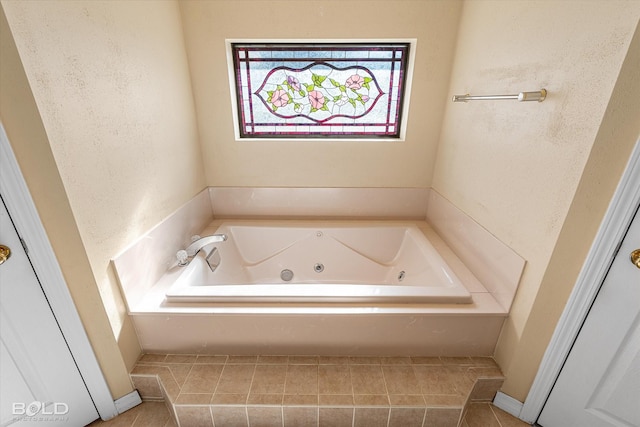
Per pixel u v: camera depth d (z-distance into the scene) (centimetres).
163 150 148
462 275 147
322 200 205
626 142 81
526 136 109
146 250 133
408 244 191
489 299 129
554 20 95
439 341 130
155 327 128
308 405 112
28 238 91
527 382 118
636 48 73
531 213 107
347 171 197
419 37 166
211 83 176
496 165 128
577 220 91
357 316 124
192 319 126
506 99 113
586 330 100
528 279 109
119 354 118
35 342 101
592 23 82
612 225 87
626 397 98
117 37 113
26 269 94
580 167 86
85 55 98
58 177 89
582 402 107
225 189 203
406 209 208
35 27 81
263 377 123
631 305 90
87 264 101
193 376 123
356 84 183
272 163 196
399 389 119
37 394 107
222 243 185
